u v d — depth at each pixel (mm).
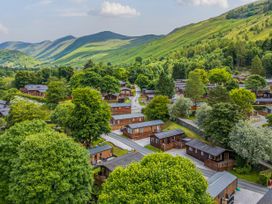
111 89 147500
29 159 43188
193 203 33438
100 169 60594
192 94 117062
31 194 40062
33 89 169000
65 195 42062
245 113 103250
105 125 78000
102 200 34469
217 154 70125
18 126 54344
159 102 108000
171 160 38500
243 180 65562
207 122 79250
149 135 97875
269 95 141125
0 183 47219
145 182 34156
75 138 74438
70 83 157125
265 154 65188
